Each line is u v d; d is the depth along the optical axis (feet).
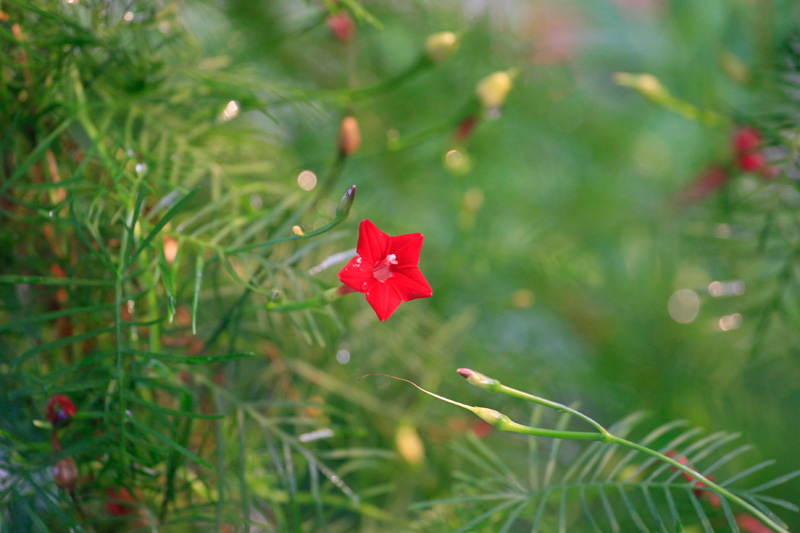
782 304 1.71
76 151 1.56
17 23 1.50
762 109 1.83
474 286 2.11
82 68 1.53
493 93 1.73
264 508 1.62
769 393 1.96
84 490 1.49
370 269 1.42
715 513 1.55
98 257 1.43
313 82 2.07
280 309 1.47
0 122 1.51
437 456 1.76
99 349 1.54
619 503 1.70
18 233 1.52
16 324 1.41
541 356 1.99
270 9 1.85
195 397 1.56
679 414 1.94
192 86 1.63
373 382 1.76
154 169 1.55
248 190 1.57
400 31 2.10
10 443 1.47
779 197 1.70
